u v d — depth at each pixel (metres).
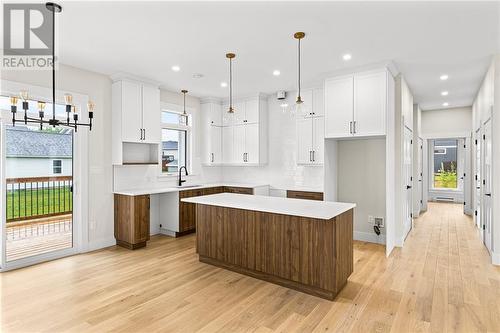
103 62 3.84
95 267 3.54
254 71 4.22
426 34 3.00
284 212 2.74
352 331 2.20
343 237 2.90
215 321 2.34
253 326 2.27
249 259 3.24
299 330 2.22
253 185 5.66
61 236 4.03
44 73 3.75
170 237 5.00
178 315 2.43
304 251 2.83
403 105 4.52
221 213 3.48
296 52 3.48
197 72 4.27
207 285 3.02
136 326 2.27
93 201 4.25
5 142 3.50
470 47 3.35
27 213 3.78
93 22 2.72
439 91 5.48
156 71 4.22
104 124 4.38
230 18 2.65
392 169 4.13
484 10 2.51
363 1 2.37
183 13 2.56
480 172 5.00
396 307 2.55
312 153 5.04
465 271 3.36
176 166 5.72
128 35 3.01
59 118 3.92
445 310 2.50
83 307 2.56
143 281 3.12
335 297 2.73
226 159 6.06
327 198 4.48
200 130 6.07
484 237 4.43
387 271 3.37
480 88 5.01
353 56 3.61
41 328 2.24
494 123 3.60
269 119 5.80
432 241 4.66
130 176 4.74
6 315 2.43
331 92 4.24
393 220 4.23
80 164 4.11
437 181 9.52
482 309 2.51
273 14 2.58
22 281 3.12
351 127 4.05
